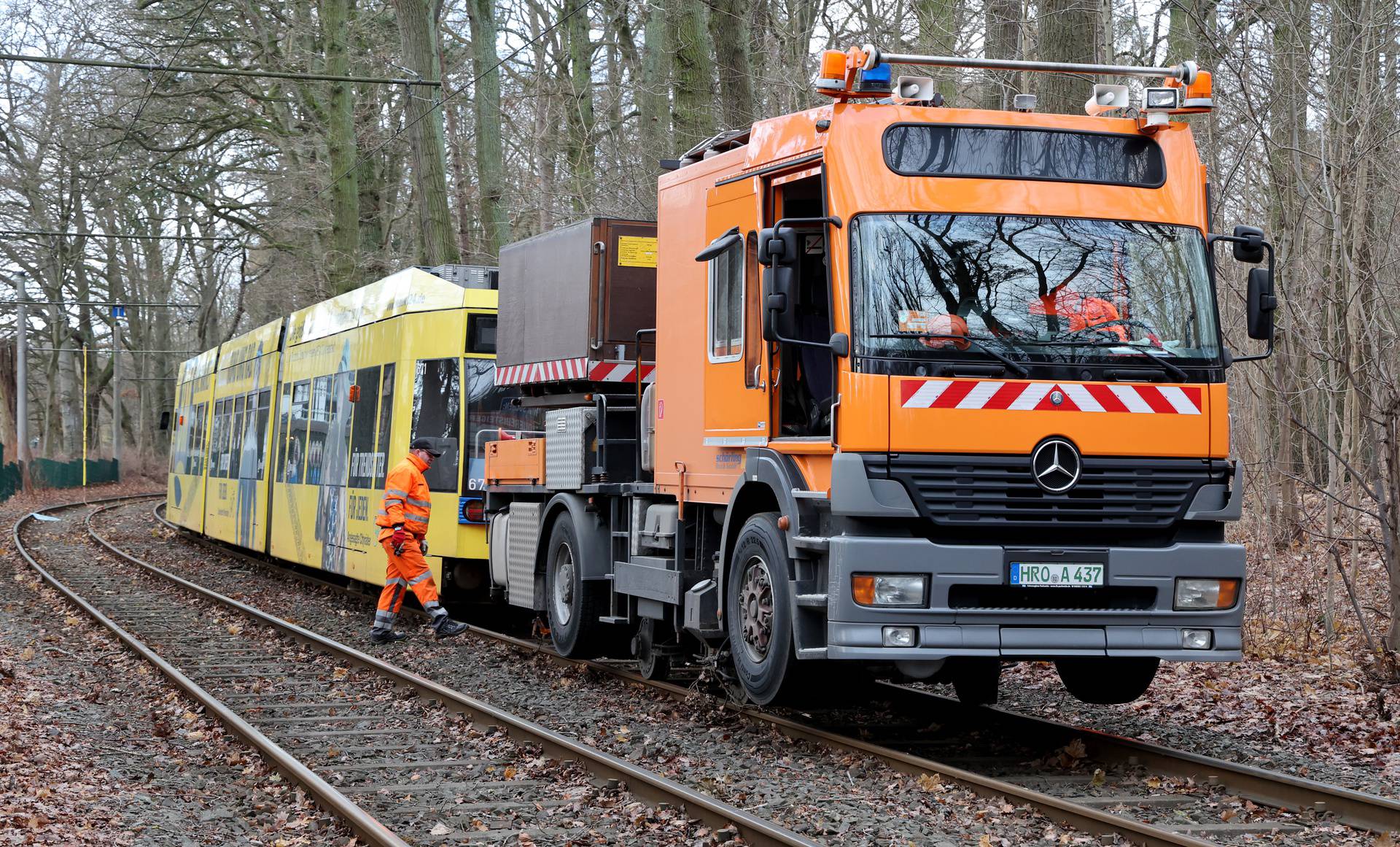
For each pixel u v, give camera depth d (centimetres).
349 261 3141
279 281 4684
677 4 1931
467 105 3259
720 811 677
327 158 3294
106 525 3478
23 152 4497
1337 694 1035
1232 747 889
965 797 736
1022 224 830
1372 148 1185
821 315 877
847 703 987
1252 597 1354
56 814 693
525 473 1320
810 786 770
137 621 1614
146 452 6619
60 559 2488
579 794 755
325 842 675
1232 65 1261
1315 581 1318
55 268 4922
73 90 3619
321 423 1909
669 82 2459
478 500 1496
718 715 988
